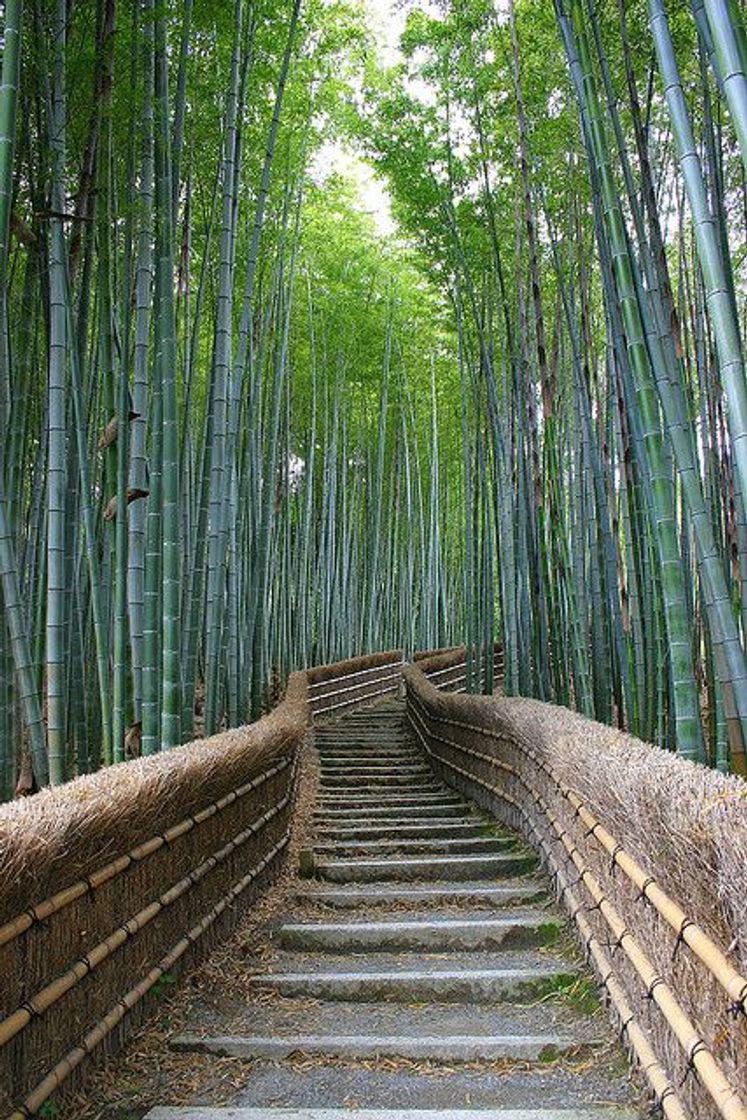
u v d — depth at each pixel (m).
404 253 12.83
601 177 3.68
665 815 2.03
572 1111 2.35
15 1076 2.04
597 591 5.90
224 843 3.86
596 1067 2.66
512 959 3.65
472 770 6.80
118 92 4.60
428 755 8.95
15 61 3.40
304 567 12.30
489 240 7.81
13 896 1.99
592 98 3.76
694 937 1.87
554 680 6.74
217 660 5.87
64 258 4.08
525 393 6.83
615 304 4.66
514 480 7.54
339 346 12.76
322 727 11.30
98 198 4.45
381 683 14.48
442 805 6.95
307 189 10.30
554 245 6.57
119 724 4.30
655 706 5.15
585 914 3.45
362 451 14.95
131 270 4.79
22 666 3.71
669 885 2.13
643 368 3.53
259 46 6.96
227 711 7.06
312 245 11.34
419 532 16.19
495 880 4.81
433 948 3.86
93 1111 2.36
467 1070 2.71
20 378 4.59
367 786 8.08
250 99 7.22
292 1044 2.82
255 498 8.70
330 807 7.07
